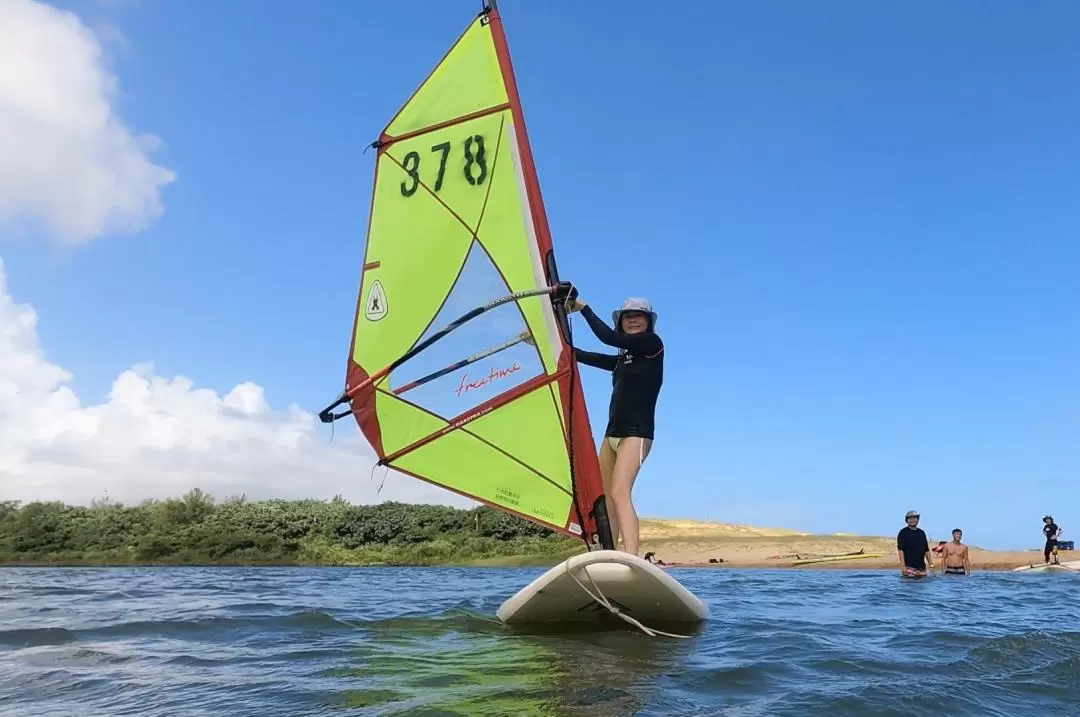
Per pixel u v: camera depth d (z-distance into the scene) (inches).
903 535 727.7
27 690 176.1
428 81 296.5
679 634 252.5
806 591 517.7
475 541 2304.4
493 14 290.8
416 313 280.1
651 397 271.4
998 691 169.5
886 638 253.1
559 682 173.6
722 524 2851.9
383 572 1195.3
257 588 594.9
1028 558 1196.5
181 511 2635.3
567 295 266.2
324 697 162.4
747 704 154.4
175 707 157.3
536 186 275.9
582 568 237.5
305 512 2573.8
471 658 206.4
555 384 264.2
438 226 284.2
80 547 2503.7
